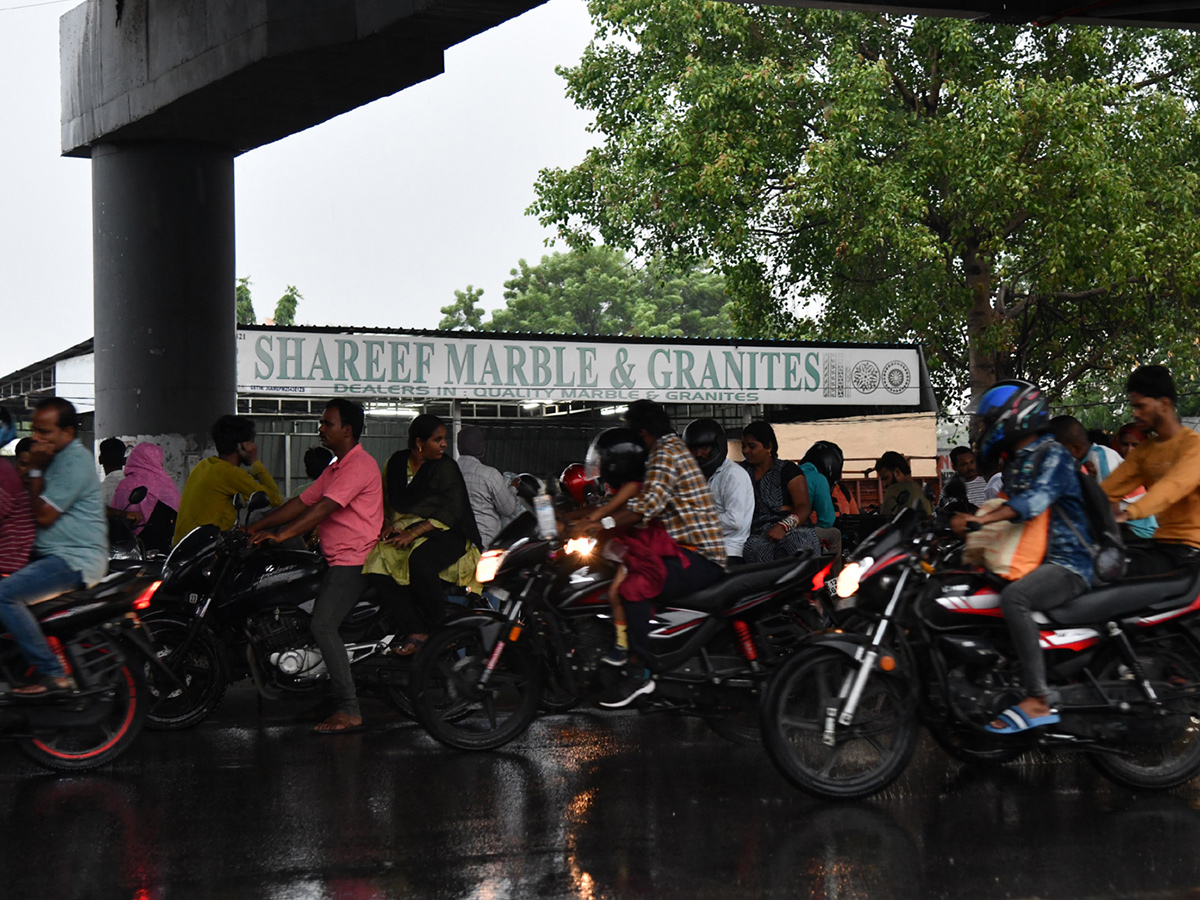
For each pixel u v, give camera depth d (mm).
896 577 5199
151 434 11062
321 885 4074
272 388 15625
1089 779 5535
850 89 22016
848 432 21031
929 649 5188
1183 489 5250
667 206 23047
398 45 8953
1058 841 4566
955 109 24469
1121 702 5133
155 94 10242
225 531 6773
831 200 21953
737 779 5523
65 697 5480
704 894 3984
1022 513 5023
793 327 26016
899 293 24422
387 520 7047
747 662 5746
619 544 5688
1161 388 5508
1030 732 5074
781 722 5102
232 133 10992
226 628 6781
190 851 4449
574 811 4977
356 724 6641
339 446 6637
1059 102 21406
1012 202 21922
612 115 24891
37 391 23438
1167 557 5445
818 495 8555
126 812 4984
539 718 7016
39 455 5586
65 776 5617
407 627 6789
